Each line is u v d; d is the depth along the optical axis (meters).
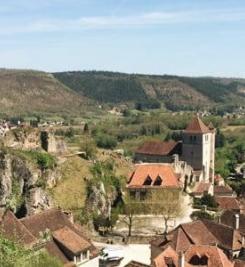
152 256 97.94
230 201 149.75
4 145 122.75
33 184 115.38
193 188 161.88
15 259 41.66
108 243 113.12
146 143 191.25
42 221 97.25
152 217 130.38
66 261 91.06
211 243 98.25
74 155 134.75
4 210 106.75
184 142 181.50
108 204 125.56
